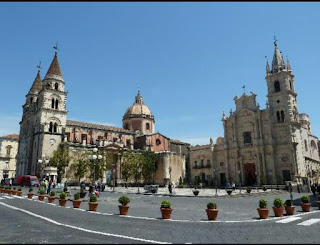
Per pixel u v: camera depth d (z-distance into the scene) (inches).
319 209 903.1
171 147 3469.5
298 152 2329.0
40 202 1072.8
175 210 888.9
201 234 487.5
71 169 2487.7
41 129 2546.8
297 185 2009.1
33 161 2583.7
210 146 2824.8
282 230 528.7
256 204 1111.6
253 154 2501.2
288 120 2372.0
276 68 2578.7
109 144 2802.7
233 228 549.3
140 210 870.4
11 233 481.7
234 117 2694.4
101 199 1280.8
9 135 3585.1
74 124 2866.6
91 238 442.6
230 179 2620.6
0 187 1804.9
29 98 3088.1
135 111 3467.0
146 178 2994.6
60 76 2792.8
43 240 429.1
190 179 2955.2
